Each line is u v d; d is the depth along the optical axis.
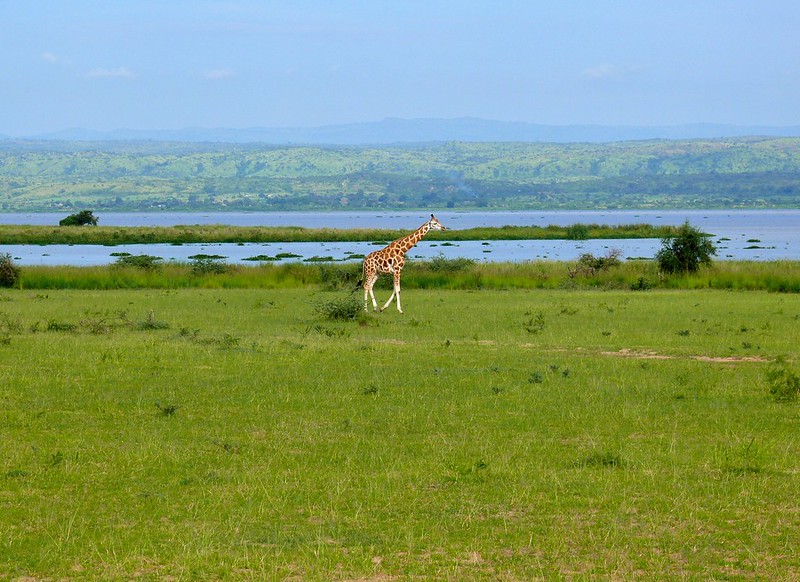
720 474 34.62
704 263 140.75
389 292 122.12
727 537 28.05
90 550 26.86
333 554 26.48
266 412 45.12
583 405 46.75
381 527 28.89
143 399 47.84
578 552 26.83
